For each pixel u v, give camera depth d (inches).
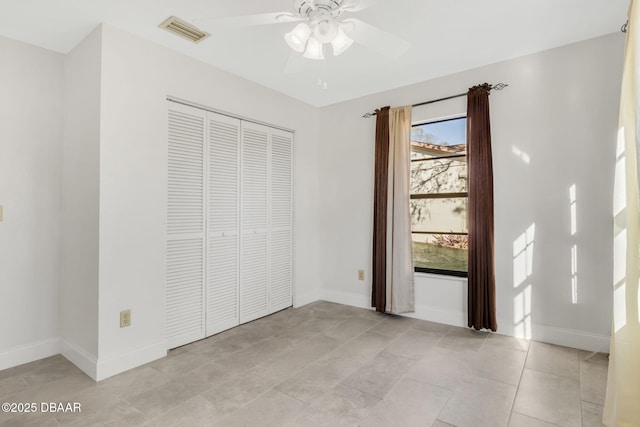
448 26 90.0
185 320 105.6
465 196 124.2
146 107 93.9
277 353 98.8
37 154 96.8
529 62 107.1
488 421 66.3
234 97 119.2
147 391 77.6
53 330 99.6
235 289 121.9
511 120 110.3
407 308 128.9
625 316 61.1
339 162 153.3
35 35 91.0
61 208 101.1
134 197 91.0
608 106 95.8
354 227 148.4
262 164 132.8
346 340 108.7
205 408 70.8
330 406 71.6
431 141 131.3
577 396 74.9
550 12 84.0
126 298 89.0
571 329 101.0
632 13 58.0
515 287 109.7
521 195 108.7
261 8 80.4
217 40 95.2
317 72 118.8
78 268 92.0
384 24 88.9
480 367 89.0
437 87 125.0
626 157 60.9
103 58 85.0
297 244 147.7
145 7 79.1
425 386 79.7
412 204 136.1
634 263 59.7
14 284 92.8
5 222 91.4
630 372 60.1
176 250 103.3
